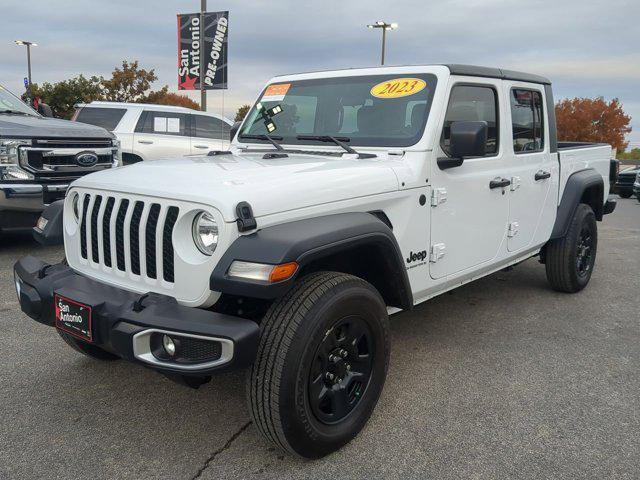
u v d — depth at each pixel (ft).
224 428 9.80
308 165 10.07
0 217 20.66
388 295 10.48
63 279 9.60
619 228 34.47
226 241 7.90
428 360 12.74
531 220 15.12
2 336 13.62
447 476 8.54
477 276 13.64
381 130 11.80
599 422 10.11
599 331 14.74
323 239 8.20
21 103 24.98
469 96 12.45
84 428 9.73
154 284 8.68
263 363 7.97
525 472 8.64
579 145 19.71
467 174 12.32
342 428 8.98
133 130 34.96
